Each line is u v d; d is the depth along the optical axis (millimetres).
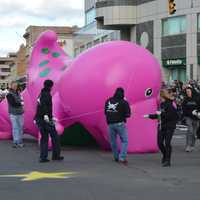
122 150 13531
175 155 15148
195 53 45594
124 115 13594
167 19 48438
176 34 47531
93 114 15398
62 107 16172
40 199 9062
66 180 10969
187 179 11000
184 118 16328
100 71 15172
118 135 14102
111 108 13594
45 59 18859
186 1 46344
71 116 15992
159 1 49156
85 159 14406
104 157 14844
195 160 14055
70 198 9125
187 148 16016
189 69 46062
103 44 15867
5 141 20125
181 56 47031
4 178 11266
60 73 17734
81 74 15312
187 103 15883
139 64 15367
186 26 46500
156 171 12125
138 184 10430
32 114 18812
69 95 15508
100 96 15141
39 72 18547
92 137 18078
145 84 15305
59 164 13430
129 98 15203
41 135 13961
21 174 11805
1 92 32031
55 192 9680
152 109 15492
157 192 9602
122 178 11180
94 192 9648
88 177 11328
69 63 17672
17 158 14766
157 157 14648
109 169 12492
